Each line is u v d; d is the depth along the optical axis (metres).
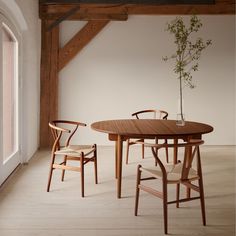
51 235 2.59
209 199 3.44
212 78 6.33
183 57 6.21
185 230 2.71
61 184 3.88
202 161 5.09
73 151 3.61
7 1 3.76
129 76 6.23
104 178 4.15
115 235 2.61
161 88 6.28
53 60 5.94
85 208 3.16
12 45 4.59
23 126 4.82
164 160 5.15
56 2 5.62
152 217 2.97
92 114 6.26
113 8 5.79
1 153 3.71
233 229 2.74
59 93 6.18
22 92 4.80
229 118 6.42
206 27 6.22
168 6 5.80
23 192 3.58
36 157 5.27
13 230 2.66
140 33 6.16
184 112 6.36
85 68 6.18
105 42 6.15
